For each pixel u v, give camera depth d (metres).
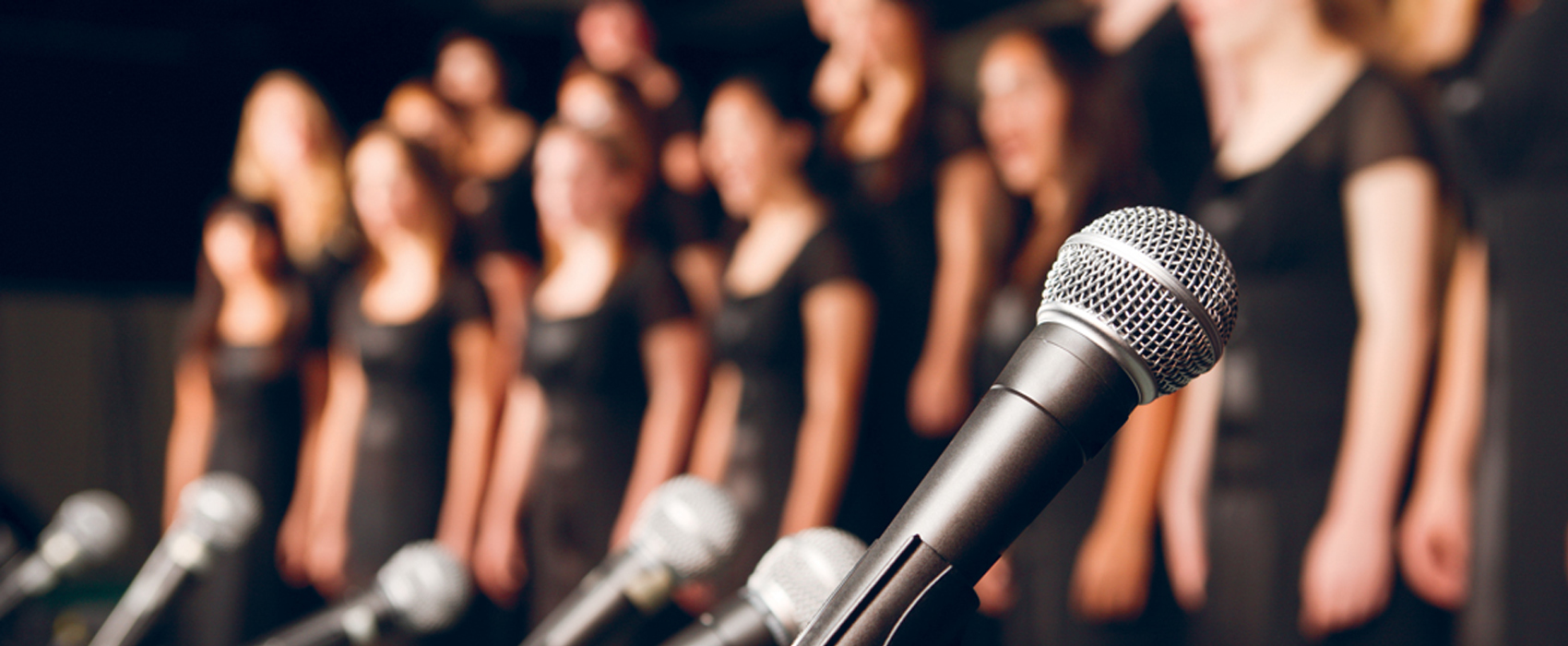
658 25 3.96
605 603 1.22
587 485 3.28
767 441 2.88
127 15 5.13
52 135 5.14
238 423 4.11
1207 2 2.21
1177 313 0.80
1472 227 2.00
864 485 2.84
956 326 2.67
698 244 3.50
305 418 4.19
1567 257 1.84
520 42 4.52
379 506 3.72
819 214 2.91
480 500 3.77
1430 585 2.01
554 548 3.32
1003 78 2.49
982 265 2.65
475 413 3.78
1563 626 1.84
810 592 1.10
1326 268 2.08
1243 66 2.18
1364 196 2.04
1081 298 0.82
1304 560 2.08
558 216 3.39
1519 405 1.88
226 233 4.15
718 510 1.23
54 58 5.12
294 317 4.16
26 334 5.30
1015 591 2.55
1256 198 2.13
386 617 1.35
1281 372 2.10
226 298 4.20
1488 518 1.91
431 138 4.00
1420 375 2.01
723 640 1.10
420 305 3.76
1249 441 2.13
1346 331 2.07
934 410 2.70
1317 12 2.10
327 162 4.26
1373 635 2.02
